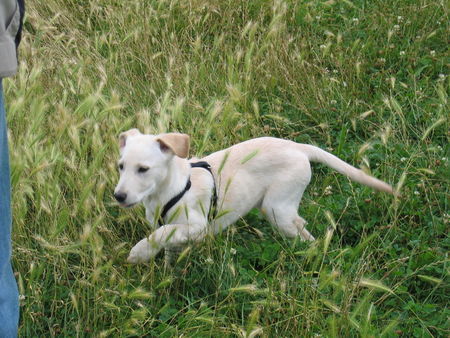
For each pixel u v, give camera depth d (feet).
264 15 34.42
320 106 29.01
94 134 21.34
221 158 21.54
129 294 17.95
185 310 19.63
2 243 15.33
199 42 29.53
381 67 31.83
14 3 14.23
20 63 26.84
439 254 21.38
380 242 22.26
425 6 34.30
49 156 21.06
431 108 28.50
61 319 18.88
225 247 20.17
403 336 18.71
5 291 15.62
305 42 32.63
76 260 21.09
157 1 34.17
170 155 19.47
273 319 18.65
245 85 27.84
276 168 21.44
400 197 23.38
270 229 23.15
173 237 19.63
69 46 31.76
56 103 25.41
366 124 28.30
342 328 17.42
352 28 34.12
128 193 18.74
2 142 14.89
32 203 22.39
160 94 28.58
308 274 19.38
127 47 31.17
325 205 23.57
